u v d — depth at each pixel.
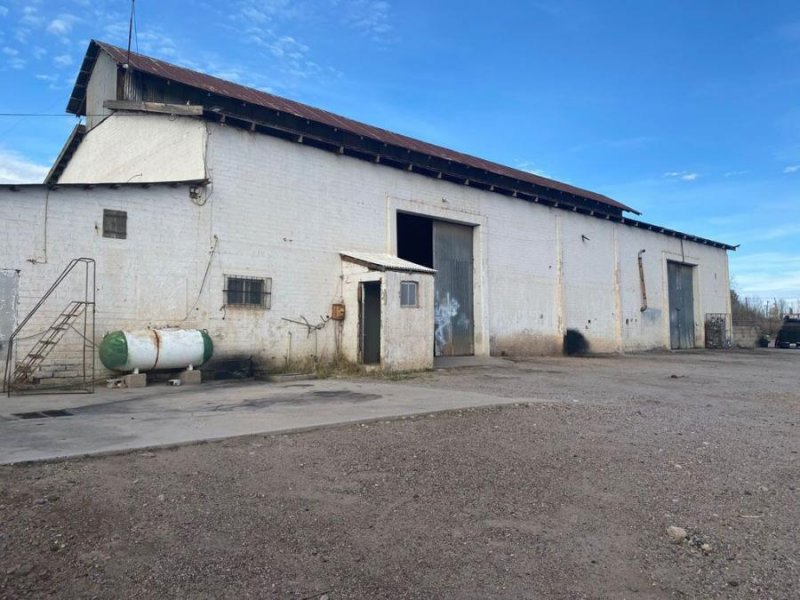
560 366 17.88
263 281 13.83
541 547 3.93
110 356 10.94
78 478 4.84
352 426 7.29
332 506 4.50
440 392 10.53
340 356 15.13
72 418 7.45
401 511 4.46
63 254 10.94
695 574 3.60
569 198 25.17
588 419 8.27
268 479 5.06
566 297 23.39
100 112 16.11
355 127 18.31
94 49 16.20
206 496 4.57
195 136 13.17
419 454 6.04
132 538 3.78
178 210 12.48
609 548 3.95
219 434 6.40
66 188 11.02
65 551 3.55
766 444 7.02
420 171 17.84
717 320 33.19
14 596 3.04
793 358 24.75
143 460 5.45
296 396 9.88
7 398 9.45
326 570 3.49
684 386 13.06
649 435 7.35
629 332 26.84
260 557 3.61
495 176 21.31
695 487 5.27
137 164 14.49
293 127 15.73
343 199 15.75
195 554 3.61
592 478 5.45
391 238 16.89
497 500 4.79
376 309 15.61
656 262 29.25
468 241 19.97
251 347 13.52
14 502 4.22
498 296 20.48
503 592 3.33
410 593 3.27
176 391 10.56
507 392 10.97
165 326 12.14
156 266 12.08
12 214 10.45
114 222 11.59
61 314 10.84
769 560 3.80
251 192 13.74
